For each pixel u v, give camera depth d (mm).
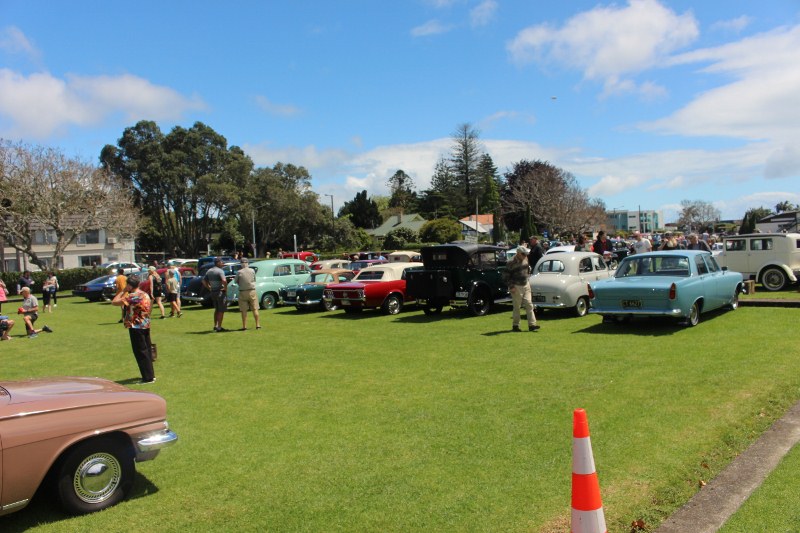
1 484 3889
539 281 13727
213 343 12555
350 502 4324
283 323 15750
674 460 4730
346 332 13344
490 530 3801
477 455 5109
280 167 70188
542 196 65938
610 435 5352
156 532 4004
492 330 12258
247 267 14625
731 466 4570
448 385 7676
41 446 4062
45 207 35312
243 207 63156
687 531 3672
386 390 7598
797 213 51344
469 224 74438
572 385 7246
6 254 48188
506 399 6820
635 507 4012
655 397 6469
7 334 14859
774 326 10406
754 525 3691
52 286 23453
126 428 4469
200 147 64188
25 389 4641
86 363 10781
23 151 34469
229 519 4160
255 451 5520
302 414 6684
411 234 67125
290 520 4094
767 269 15852
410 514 4082
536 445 5262
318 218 68312
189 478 4930
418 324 14086
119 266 37344
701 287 11133
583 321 12688
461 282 14609
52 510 4383
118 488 4480
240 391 7945
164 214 68625
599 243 17016
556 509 4023
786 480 4273
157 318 18734
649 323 11742
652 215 131875
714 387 6684
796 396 6215
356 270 23188
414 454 5223
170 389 8242
